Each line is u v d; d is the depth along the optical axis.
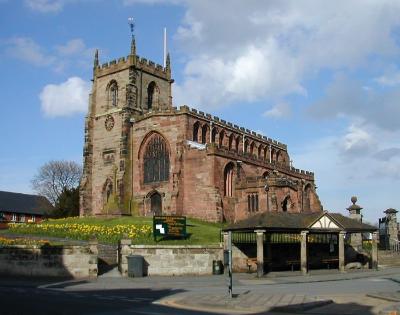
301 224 49.97
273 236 55.91
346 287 35.56
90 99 95.50
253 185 82.25
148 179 85.75
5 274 43.31
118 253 47.62
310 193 106.94
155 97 96.44
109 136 91.50
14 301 25.95
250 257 52.97
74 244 44.69
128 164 87.44
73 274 42.66
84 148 93.25
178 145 82.31
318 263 59.00
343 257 52.31
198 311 22.56
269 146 111.56
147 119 87.00
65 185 131.75
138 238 53.22
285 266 55.75
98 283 38.94
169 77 99.62
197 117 86.44
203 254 48.38
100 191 91.00
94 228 58.25
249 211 82.25
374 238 55.78
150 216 79.94
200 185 79.44
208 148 79.44
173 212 79.25
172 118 84.25
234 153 83.94
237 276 46.41
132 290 33.88
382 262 62.31
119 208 84.44
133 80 91.31
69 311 22.08
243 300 26.03
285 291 32.53
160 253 46.53
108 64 94.38
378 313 21.56
